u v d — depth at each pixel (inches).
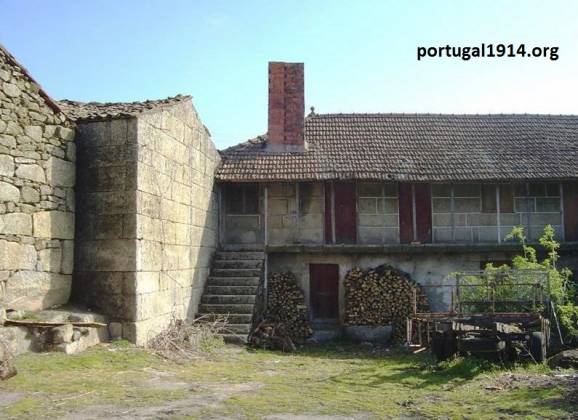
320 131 723.4
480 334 402.3
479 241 642.8
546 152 681.6
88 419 226.7
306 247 621.3
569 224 649.6
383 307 601.9
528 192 652.1
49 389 268.2
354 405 270.1
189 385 305.3
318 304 634.2
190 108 520.1
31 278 358.6
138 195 398.0
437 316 436.8
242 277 571.8
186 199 506.3
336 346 565.6
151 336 413.1
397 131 725.9
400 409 262.8
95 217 401.4
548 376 327.3
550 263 601.6
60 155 391.2
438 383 335.6
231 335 491.8
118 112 416.8
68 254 394.6
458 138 711.7
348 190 644.1
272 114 686.5
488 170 637.3
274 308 608.7
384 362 446.6
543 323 397.4
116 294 391.9
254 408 256.7
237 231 640.4
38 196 368.2
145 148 412.8
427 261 636.7
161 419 231.1
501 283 446.9
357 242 636.7
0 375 274.4
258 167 640.4
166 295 448.5
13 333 317.4
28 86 365.1
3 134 342.6
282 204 643.5
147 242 411.2
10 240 343.3
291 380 343.9
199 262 543.8
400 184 646.5
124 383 295.4
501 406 264.1
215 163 619.8
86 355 341.4
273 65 697.6
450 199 647.8
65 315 361.1
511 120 762.2
